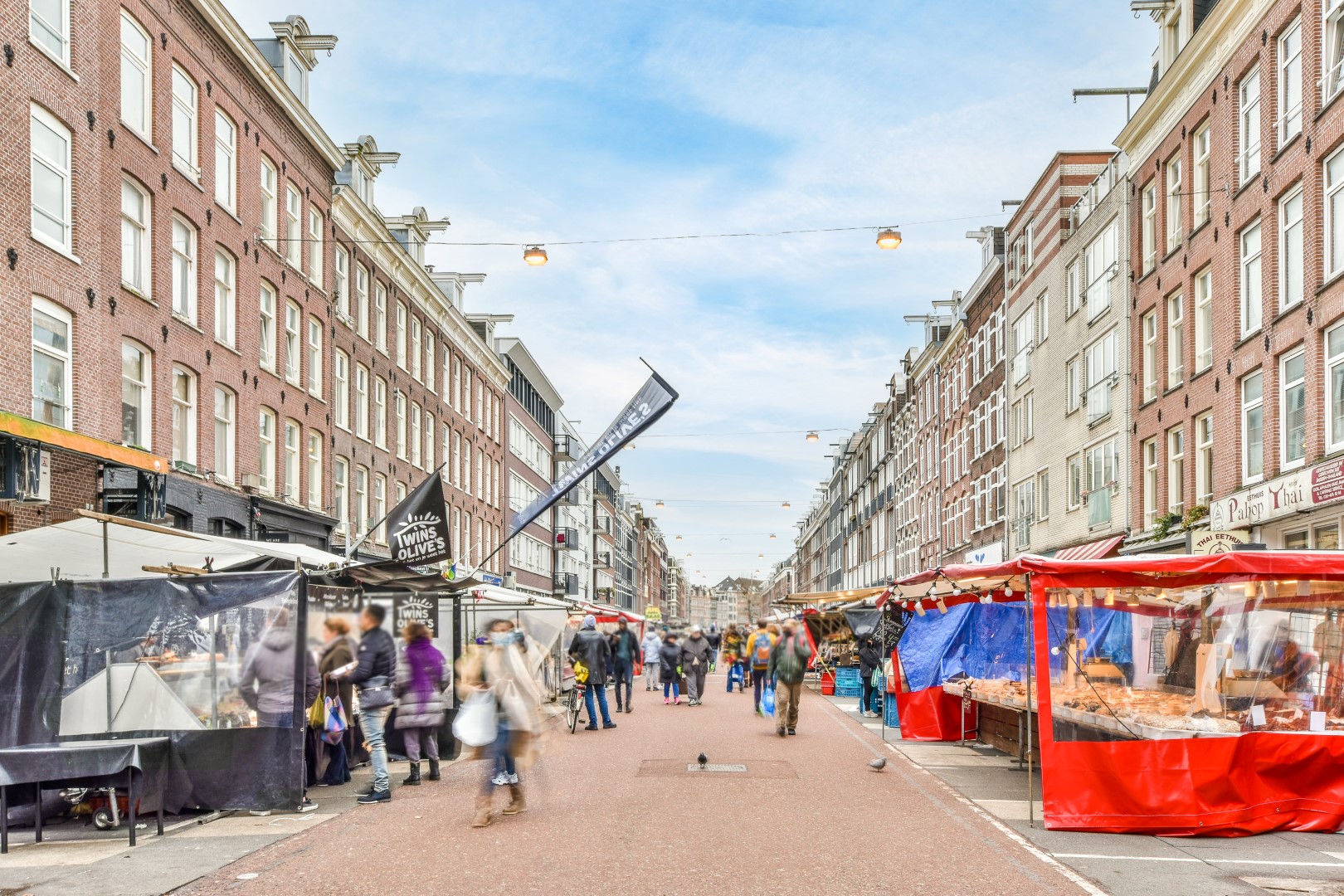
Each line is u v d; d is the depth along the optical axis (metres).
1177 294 25.11
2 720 10.36
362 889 7.56
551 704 22.34
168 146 20.98
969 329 44.56
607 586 91.88
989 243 41.19
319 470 29.39
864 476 74.75
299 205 28.30
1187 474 23.95
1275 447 20.00
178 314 21.05
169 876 7.98
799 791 11.91
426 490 14.88
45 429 13.06
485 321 51.41
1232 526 20.91
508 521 55.84
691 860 8.39
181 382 21.64
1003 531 39.00
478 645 10.24
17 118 15.80
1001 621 17.20
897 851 8.77
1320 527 18.41
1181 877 7.94
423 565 14.91
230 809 10.48
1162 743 9.76
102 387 18.00
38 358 16.44
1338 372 18.19
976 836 9.46
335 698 12.33
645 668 32.59
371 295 34.47
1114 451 28.16
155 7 20.66
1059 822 9.72
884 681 19.47
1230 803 9.70
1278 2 20.08
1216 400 22.47
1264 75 20.56
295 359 27.81
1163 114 25.55
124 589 10.61
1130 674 11.88
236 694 10.55
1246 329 21.55
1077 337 31.16
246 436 24.27
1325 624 10.50
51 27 17.08
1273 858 8.65
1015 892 7.46
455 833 9.55
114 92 19.08
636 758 14.77
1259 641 10.48
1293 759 9.93
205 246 22.47
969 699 16.39
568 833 9.49
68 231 17.28
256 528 24.53
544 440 67.88
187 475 21.30
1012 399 37.50
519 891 7.46
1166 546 24.02
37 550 13.95
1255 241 21.27
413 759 12.64
